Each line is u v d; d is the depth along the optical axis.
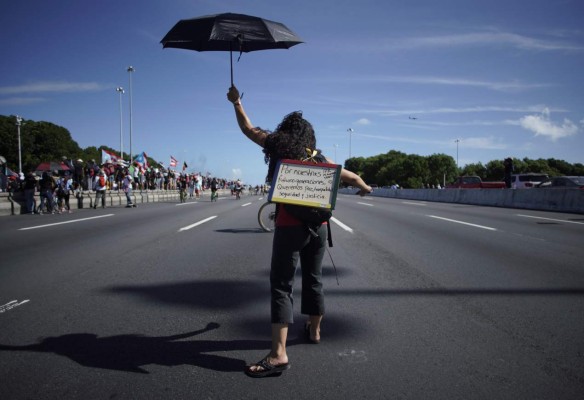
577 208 15.98
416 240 8.34
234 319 3.69
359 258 6.45
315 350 3.02
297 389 2.45
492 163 122.88
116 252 6.96
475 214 15.16
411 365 2.75
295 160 2.82
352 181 2.88
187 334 3.33
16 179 26.77
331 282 4.95
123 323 3.56
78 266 5.82
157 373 2.66
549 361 2.80
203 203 26.16
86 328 3.43
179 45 4.02
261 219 9.79
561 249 7.23
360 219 13.09
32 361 2.80
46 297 4.29
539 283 4.88
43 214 15.72
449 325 3.50
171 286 4.78
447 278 5.13
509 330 3.37
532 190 18.86
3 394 2.37
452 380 2.54
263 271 5.59
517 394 2.37
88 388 2.45
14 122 91.50
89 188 23.55
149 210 18.23
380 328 3.44
